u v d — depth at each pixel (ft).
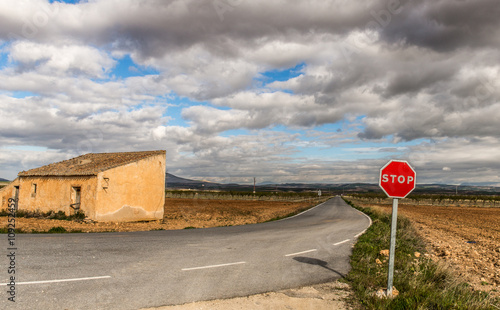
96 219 62.44
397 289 20.40
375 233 49.80
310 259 29.04
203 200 217.77
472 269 30.48
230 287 19.43
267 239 41.09
